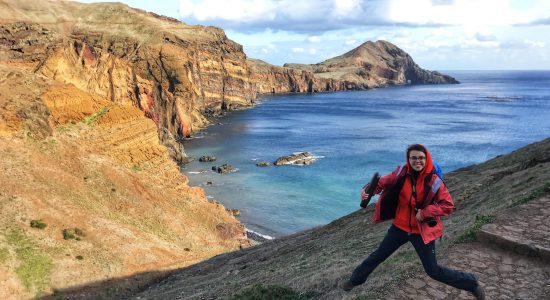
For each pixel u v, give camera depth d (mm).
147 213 47125
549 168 20219
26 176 39812
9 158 40531
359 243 19734
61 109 50062
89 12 194125
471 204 20969
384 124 142500
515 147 98000
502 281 8992
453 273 7805
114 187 47438
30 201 37438
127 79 92625
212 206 56344
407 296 8945
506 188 20156
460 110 180875
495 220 11656
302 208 62094
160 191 52281
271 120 154125
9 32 72688
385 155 93062
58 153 45844
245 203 64375
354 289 11203
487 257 10047
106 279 33906
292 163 87250
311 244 26109
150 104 100000
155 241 42656
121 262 36594
